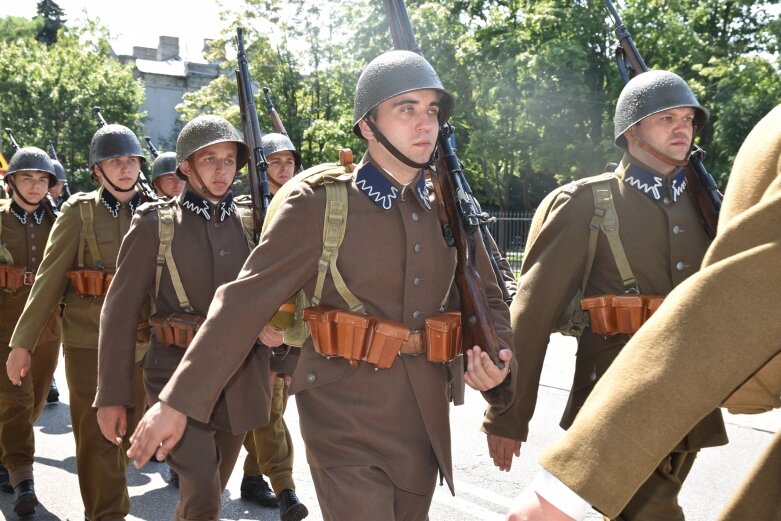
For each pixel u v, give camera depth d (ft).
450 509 16.72
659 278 11.34
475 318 8.93
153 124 210.38
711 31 98.32
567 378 29.37
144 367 13.00
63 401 28.04
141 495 18.24
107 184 16.05
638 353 4.41
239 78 15.90
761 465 5.62
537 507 4.50
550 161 98.73
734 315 4.25
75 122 145.79
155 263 12.96
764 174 5.02
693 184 11.75
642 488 10.42
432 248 9.21
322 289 8.99
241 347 8.55
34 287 15.44
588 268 11.43
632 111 11.46
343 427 8.77
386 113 8.77
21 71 143.23
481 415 24.61
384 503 8.52
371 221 8.99
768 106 75.46
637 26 94.07
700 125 11.88
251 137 14.99
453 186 9.31
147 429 8.36
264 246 8.79
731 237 4.55
